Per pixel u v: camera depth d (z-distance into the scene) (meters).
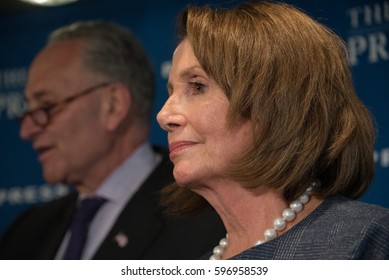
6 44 3.46
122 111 2.83
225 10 1.59
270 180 1.49
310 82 1.51
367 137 1.56
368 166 1.56
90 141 2.81
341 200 1.50
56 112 2.84
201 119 1.52
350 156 1.53
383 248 1.35
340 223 1.41
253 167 1.48
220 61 1.51
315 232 1.43
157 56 3.12
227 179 1.54
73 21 3.35
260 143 1.48
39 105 2.88
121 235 2.45
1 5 3.38
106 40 2.90
